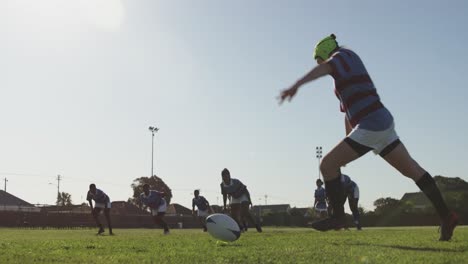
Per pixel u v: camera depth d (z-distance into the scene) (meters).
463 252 5.12
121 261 4.66
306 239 8.41
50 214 47.38
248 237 9.63
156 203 17.69
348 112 5.83
